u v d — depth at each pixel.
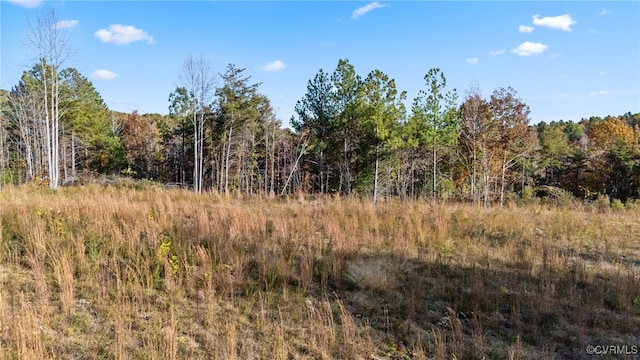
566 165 32.50
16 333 3.28
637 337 4.01
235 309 4.34
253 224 7.57
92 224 6.95
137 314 4.04
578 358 3.65
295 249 6.27
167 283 4.70
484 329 4.14
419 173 27.08
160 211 8.42
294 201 13.17
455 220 9.30
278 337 3.73
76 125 32.66
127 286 4.62
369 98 17.95
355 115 19.00
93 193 13.32
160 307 4.27
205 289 4.70
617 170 27.72
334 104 20.22
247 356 3.47
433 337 3.94
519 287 5.14
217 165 34.12
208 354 3.46
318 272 5.53
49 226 6.50
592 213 12.07
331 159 24.28
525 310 4.52
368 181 20.80
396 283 5.18
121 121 53.72
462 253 6.75
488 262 5.85
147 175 45.22
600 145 34.94
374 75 17.67
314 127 21.81
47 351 3.27
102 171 42.84
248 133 33.06
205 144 34.81
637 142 32.09
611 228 9.29
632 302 4.73
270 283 4.95
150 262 5.29
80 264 5.11
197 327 3.92
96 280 4.77
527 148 22.50
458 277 5.56
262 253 5.77
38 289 4.34
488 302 4.61
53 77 20.53
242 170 34.03
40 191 13.20
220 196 13.72
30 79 26.44
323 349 3.58
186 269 5.05
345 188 21.53
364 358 3.56
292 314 4.30
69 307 4.07
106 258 5.48
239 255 5.80
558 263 5.97
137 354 3.35
